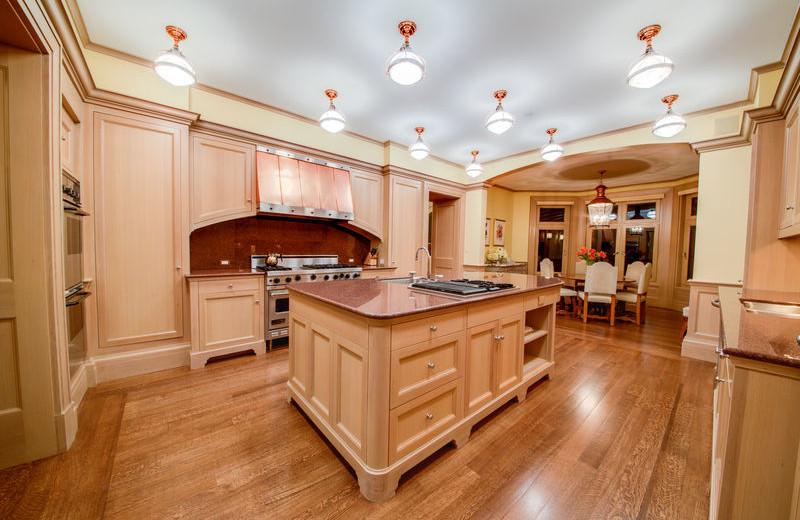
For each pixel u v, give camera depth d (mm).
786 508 886
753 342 991
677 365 3041
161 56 1973
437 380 1616
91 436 1792
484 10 1930
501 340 2070
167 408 2105
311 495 1406
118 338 2500
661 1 1820
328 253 4293
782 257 2432
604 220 4898
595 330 4344
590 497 1419
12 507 1305
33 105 1537
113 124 2408
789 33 2053
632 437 1873
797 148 1968
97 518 1260
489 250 6590
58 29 1632
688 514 1324
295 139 3561
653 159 4539
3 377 1532
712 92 2855
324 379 1759
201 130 2939
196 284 2752
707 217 3227
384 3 1900
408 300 1690
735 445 944
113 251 2449
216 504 1343
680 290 5824
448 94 3012
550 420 2055
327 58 2492
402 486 1473
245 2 1915
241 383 2492
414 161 4758
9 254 1520
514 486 1481
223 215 3076
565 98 3033
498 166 5188
